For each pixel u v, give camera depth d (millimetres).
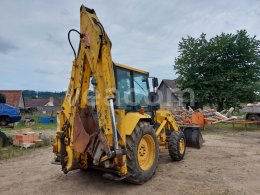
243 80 16781
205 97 16656
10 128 18422
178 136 7016
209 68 16891
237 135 13023
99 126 4578
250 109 17766
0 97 18172
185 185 5039
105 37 4605
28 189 4996
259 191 4695
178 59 18000
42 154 8398
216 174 5773
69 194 4691
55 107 49375
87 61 5023
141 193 4660
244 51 16906
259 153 8156
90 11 5055
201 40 17734
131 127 4883
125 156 4668
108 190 4840
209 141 10867
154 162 5477
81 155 5258
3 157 7934
